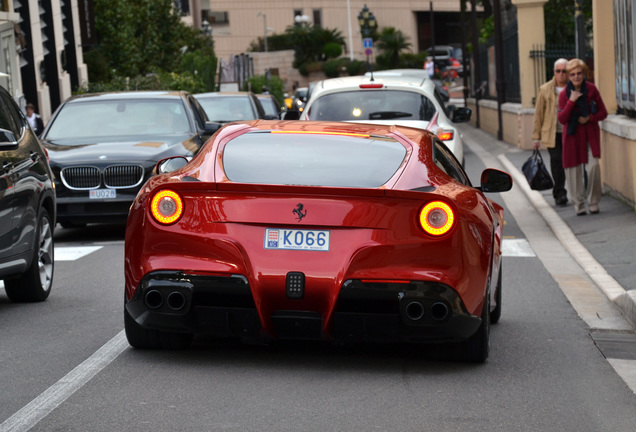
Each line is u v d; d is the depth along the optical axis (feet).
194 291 39.19
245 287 38.73
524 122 167.12
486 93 236.63
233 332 39.93
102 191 82.84
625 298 55.26
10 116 57.98
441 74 595.06
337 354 44.09
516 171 132.77
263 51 635.25
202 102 138.10
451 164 46.55
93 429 32.83
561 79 96.89
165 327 40.57
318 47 622.13
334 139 44.24
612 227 83.51
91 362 41.91
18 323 51.01
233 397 36.94
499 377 40.96
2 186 52.08
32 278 56.49
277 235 38.93
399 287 38.47
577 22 115.14
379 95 85.51
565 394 38.63
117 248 80.59
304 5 646.74
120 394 37.11
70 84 240.94
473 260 39.75
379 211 38.86
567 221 89.51
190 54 298.35
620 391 39.27
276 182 40.63
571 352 46.03
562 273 68.54
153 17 330.95
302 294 38.58
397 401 36.96
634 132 88.94
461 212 39.68
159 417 34.30
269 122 46.65
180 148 86.33
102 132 91.09
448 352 42.55
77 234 92.22
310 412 35.24
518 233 87.10
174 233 39.52
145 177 83.30
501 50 193.26
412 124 83.35
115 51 280.51
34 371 40.55
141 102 94.48
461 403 36.91
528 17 167.84
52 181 60.80
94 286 63.10
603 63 110.63
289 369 41.22
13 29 182.60
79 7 251.39
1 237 52.01
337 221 38.65
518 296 60.70
